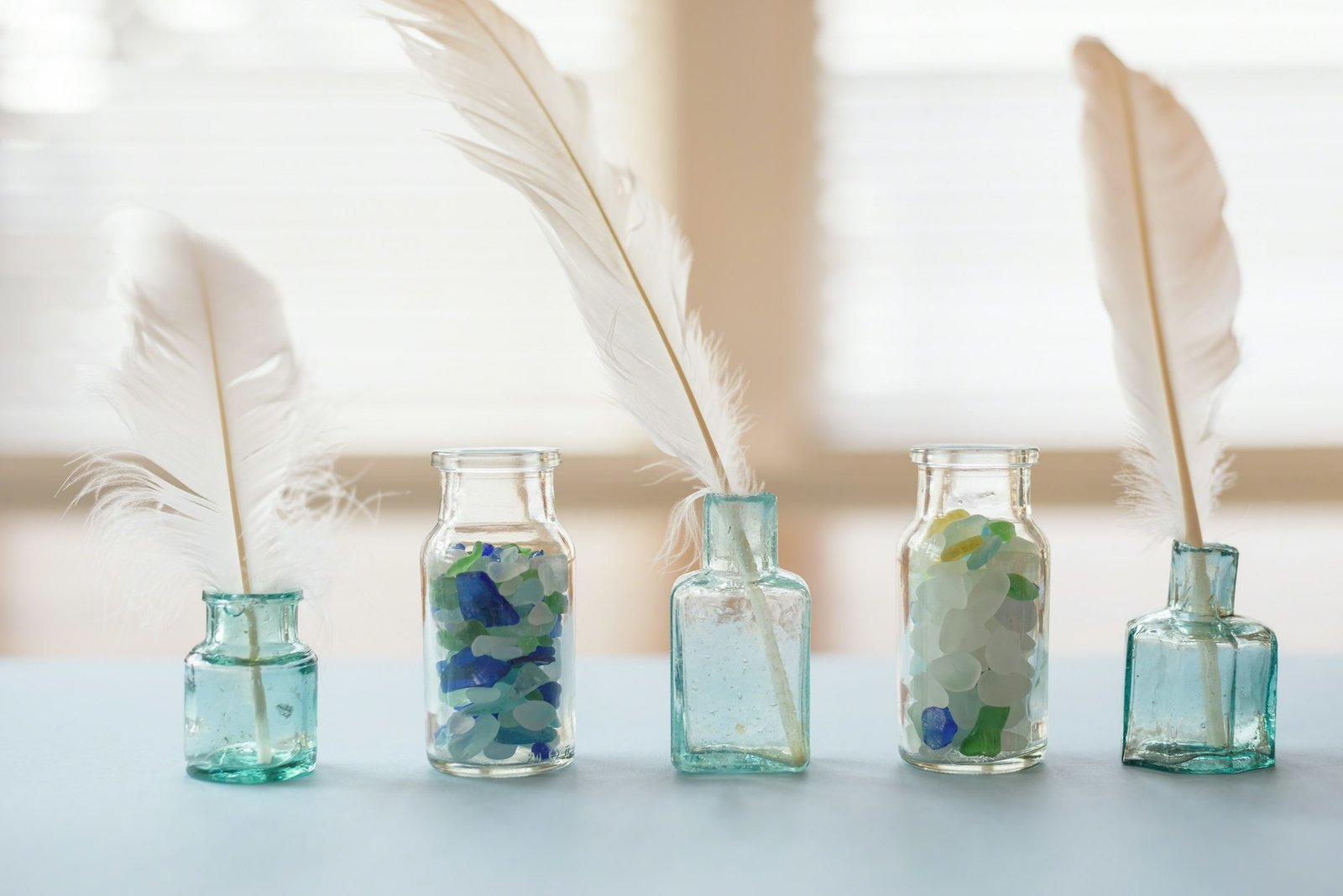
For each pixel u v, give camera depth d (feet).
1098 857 2.41
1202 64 6.30
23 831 2.50
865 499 6.36
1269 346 6.26
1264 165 6.27
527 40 2.75
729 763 2.70
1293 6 6.27
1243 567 6.26
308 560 2.71
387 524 6.25
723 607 2.69
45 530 6.28
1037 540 2.71
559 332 6.34
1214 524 2.86
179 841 2.47
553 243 2.74
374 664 3.42
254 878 2.36
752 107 6.38
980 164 6.34
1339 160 6.24
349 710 3.06
